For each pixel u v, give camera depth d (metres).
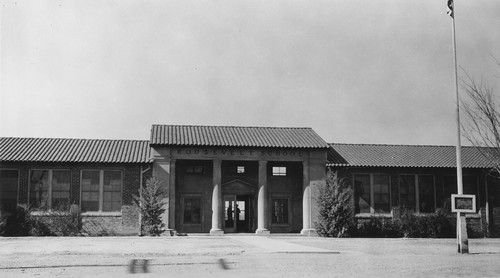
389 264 16.55
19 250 21.16
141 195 33.88
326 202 34.34
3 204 33.88
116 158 35.19
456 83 22.12
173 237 31.33
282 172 38.03
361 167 36.75
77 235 33.66
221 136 36.97
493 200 37.97
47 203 34.25
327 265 16.16
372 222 35.97
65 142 37.78
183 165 36.91
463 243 20.94
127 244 24.88
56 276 13.62
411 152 40.06
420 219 36.12
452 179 38.12
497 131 21.98
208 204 36.69
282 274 14.11
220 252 20.22
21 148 35.72
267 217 37.19
